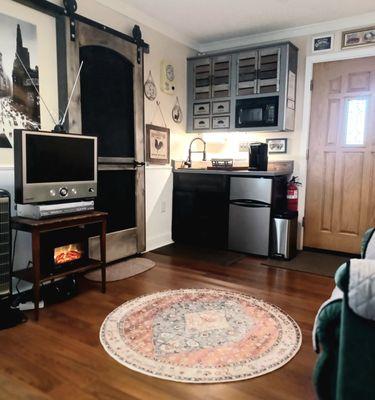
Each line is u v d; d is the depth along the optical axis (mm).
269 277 2947
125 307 2309
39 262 2115
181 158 4238
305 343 1882
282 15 3387
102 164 3072
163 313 2223
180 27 3736
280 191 3688
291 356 1754
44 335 1945
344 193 3645
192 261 3373
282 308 2318
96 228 2855
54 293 2414
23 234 2490
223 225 3781
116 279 2844
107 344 1849
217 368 1649
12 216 2326
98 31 2877
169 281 2820
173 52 3926
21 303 2283
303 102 3770
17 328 2020
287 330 2018
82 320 2125
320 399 1154
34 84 2484
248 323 2100
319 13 3330
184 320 2129
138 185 3471
